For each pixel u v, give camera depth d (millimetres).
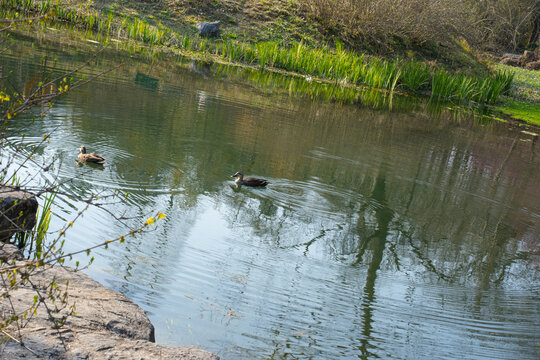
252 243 8031
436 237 9352
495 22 48688
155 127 12422
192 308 6004
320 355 5539
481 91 28984
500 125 23188
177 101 15500
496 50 49906
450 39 38281
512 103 30297
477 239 9562
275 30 30672
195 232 8039
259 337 5672
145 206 8477
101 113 12562
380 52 32656
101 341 4297
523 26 52438
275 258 7695
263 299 6523
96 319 4684
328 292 7000
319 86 24578
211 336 5508
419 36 34812
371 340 6008
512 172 14859
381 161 13414
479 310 7145
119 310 5004
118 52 21500
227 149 11977
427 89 29812
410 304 7035
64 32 23000
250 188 10031
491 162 15695
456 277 8047
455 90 29453
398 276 7797
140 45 24375
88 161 9461
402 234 9219
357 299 6953
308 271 7496
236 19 30578
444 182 12602
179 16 29156
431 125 20156
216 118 14445
